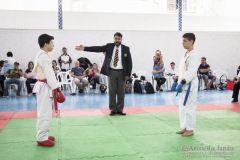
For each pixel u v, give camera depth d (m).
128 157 3.69
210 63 13.21
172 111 6.86
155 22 12.44
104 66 6.36
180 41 12.77
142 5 12.40
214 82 12.48
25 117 6.17
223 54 13.30
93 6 12.05
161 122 5.70
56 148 4.04
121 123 5.62
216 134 4.80
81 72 10.55
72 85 10.45
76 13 11.70
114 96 6.38
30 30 11.48
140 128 5.22
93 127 5.29
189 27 12.80
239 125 5.46
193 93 4.54
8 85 9.67
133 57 12.43
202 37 12.96
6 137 4.61
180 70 4.62
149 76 11.60
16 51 11.48
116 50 6.23
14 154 3.79
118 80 6.36
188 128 4.66
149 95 9.88
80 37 11.91
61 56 11.42
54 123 5.60
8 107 7.52
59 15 11.52
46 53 3.95
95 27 11.93
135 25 12.28
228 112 6.73
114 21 12.07
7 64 10.03
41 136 4.10
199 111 6.85
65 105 7.80
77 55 11.97
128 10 12.29
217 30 13.09
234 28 13.25
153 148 4.05
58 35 11.72
